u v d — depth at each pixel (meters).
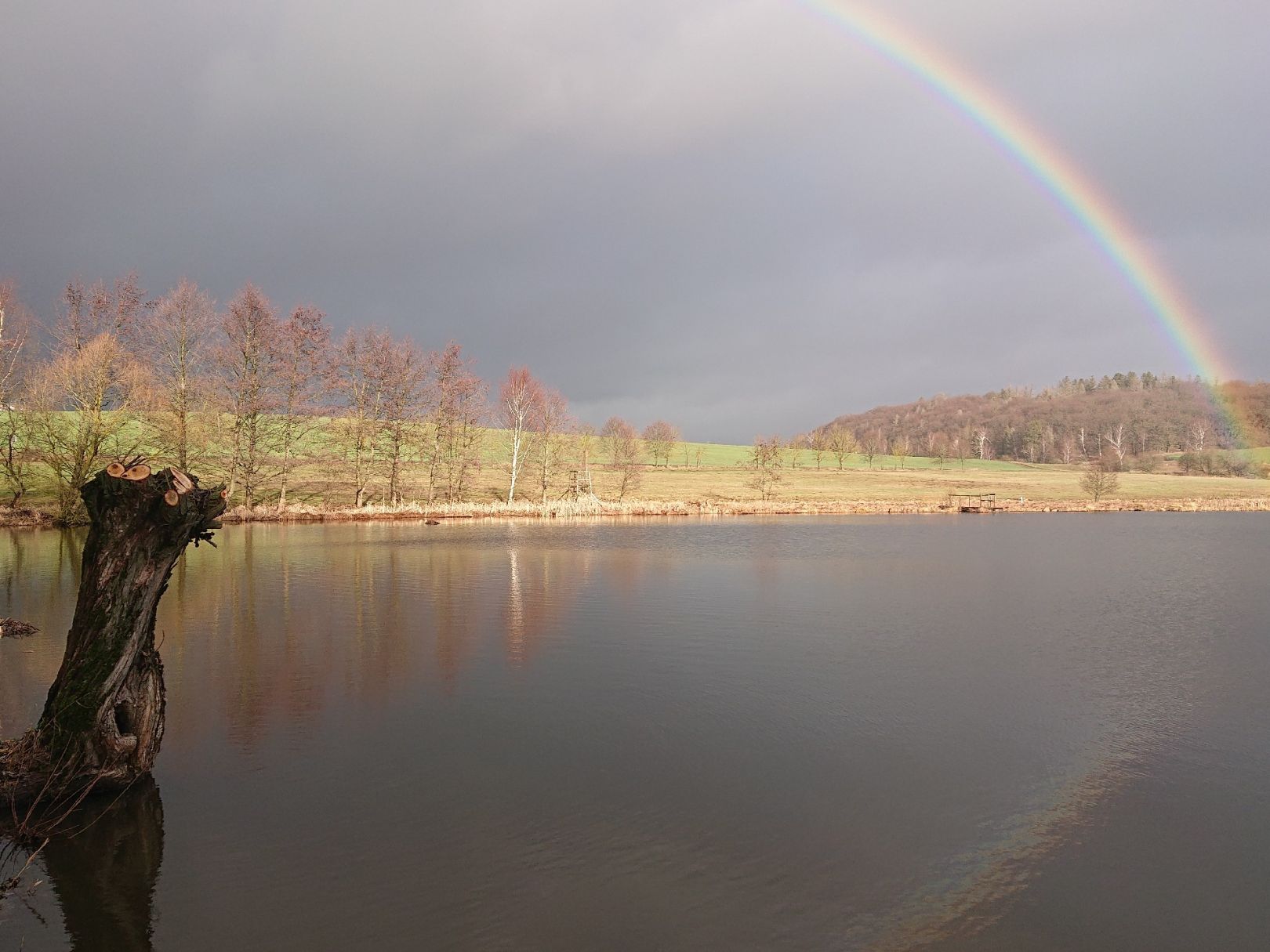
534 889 9.06
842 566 38.44
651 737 14.16
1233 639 22.58
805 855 9.95
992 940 8.23
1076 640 22.41
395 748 13.48
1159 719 15.53
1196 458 160.25
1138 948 8.16
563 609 26.16
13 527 49.09
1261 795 12.04
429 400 73.62
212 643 20.91
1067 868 9.76
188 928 8.30
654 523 68.81
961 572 36.78
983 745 13.99
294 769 12.51
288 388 63.09
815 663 19.50
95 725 10.95
